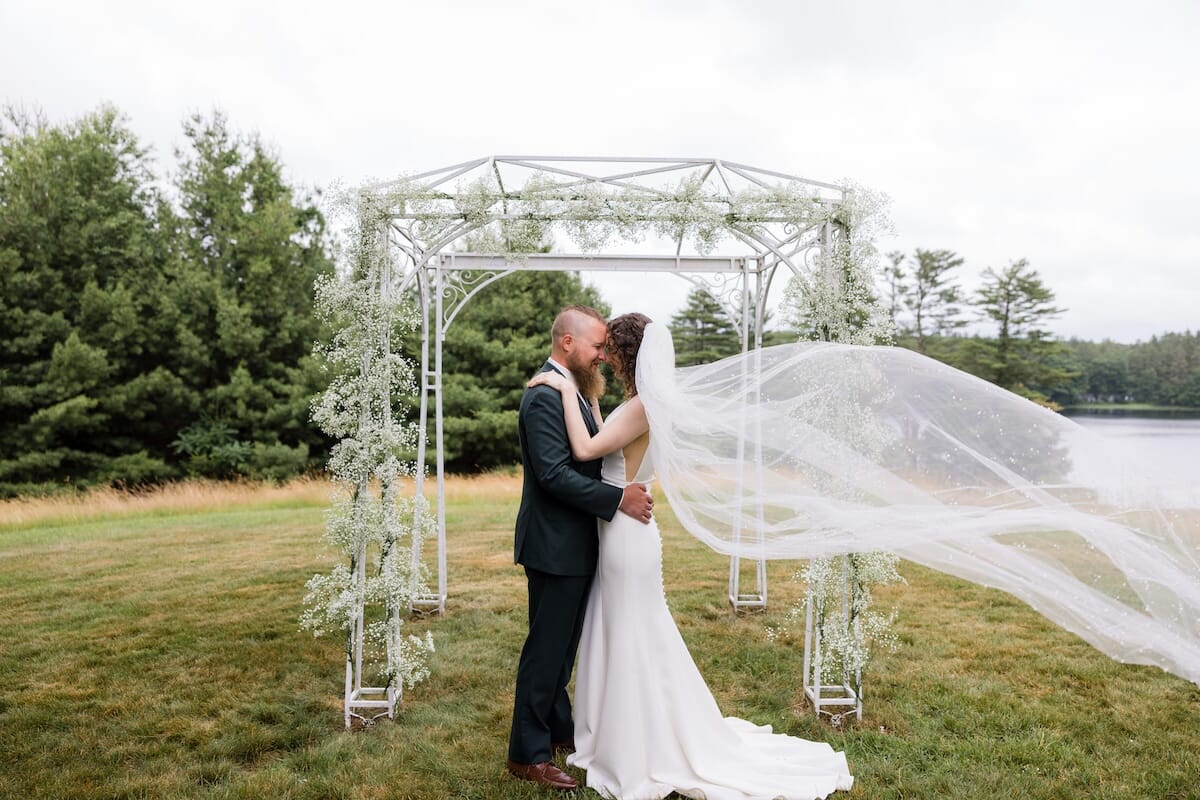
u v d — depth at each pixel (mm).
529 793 2703
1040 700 3602
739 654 4336
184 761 3004
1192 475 2479
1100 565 2541
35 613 5113
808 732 3277
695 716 2768
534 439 2738
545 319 22391
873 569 3322
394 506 3406
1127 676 3904
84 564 6695
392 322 3500
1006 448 2717
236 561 6797
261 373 19234
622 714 2686
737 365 3158
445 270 5082
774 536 3035
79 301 16984
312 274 20094
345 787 2777
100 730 3305
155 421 17906
